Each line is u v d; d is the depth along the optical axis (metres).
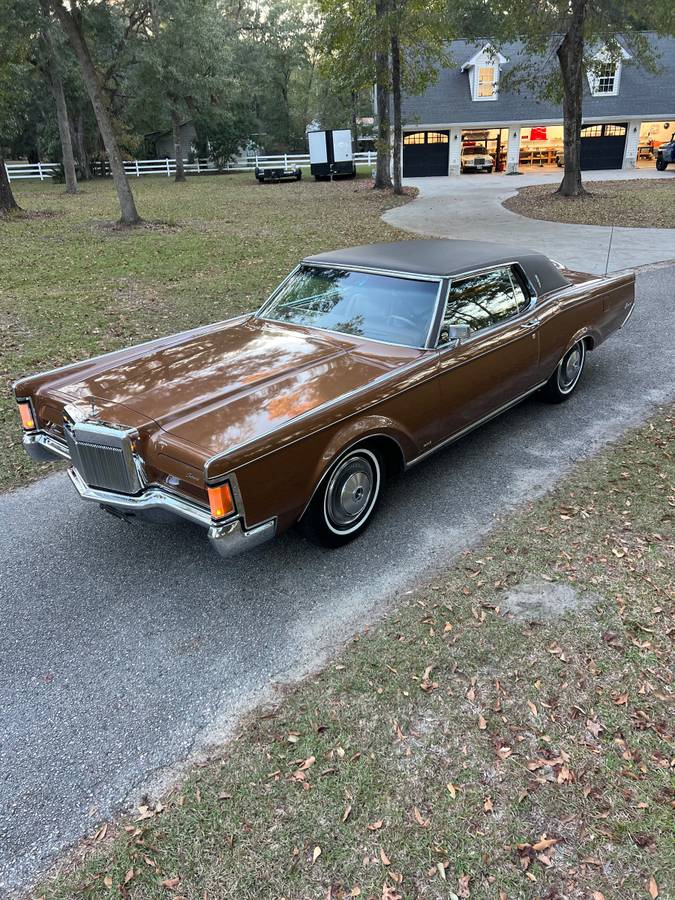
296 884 2.02
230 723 2.65
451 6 21.39
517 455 4.89
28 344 8.02
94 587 3.54
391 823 2.20
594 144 34.44
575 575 3.45
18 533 4.10
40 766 2.47
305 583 3.51
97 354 7.59
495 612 3.20
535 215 19.38
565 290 5.30
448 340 4.07
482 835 2.15
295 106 52.41
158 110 36.88
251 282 11.27
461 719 2.60
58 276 12.30
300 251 14.26
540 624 3.10
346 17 22.02
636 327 8.09
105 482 3.30
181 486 3.07
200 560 3.76
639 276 11.02
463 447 5.07
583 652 2.92
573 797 2.26
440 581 3.46
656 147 36.28
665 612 3.14
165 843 2.17
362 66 23.17
